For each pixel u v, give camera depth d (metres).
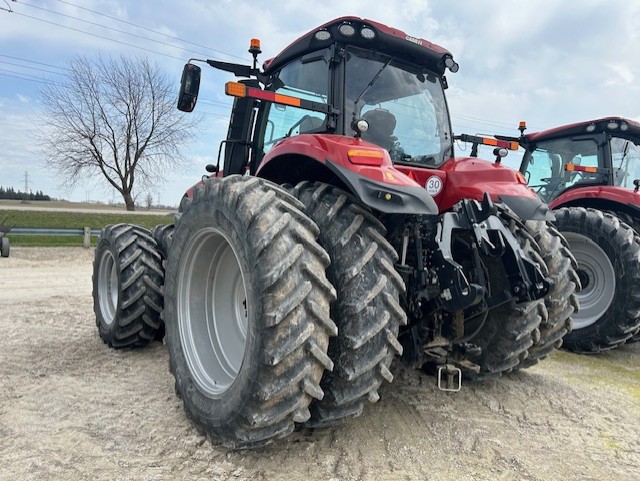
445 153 3.59
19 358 3.84
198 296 2.87
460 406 3.12
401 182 2.39
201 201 2.65
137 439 2.51
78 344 4.32
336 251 2.33
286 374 2.09
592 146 5.77
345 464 2.34
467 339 3.30
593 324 4.79
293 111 3.50
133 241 4.14
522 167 6.59
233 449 2.34
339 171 2.40
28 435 2.53
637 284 4.55
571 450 2.59
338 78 3.10
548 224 3.72
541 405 3.20
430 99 3.52
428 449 2.53
